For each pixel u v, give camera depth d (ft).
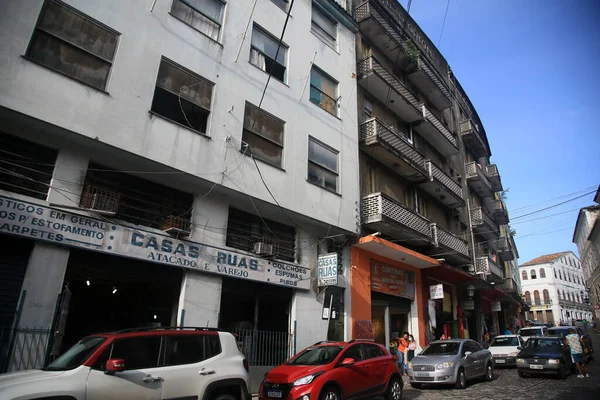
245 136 39.45
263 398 26.84
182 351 20.66
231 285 37.19
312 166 46.60
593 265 159.22
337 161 50.29
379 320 55.31
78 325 28.81
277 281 40.47
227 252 36.50
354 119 55.16
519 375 48.49
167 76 34.19
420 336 61.21
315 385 25.23
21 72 25.81
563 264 255.29
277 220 43.57
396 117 69.67
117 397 17.38
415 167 63.93
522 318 165.37
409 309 61.82
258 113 41.27
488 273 80.79
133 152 30.19
